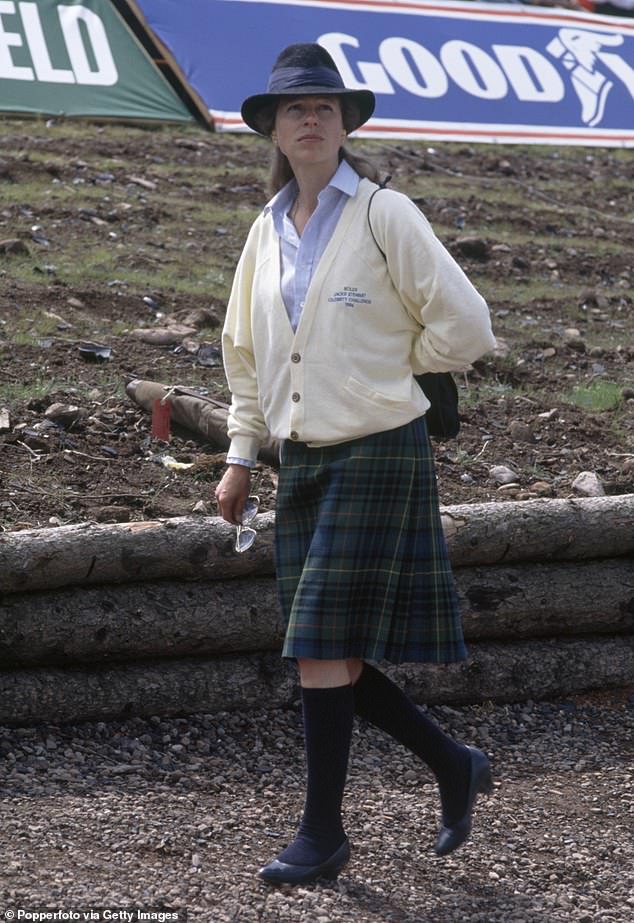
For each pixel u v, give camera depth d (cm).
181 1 2220
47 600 731
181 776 691
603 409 1209
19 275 1391
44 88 2133
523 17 2430
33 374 1112
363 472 553
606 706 834
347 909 567
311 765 575
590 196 2231
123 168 1958
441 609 576
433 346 554
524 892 605
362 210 554
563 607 830
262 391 579
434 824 664
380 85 2236
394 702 592
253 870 595
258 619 766
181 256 1590
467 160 2309
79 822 624
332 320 547
